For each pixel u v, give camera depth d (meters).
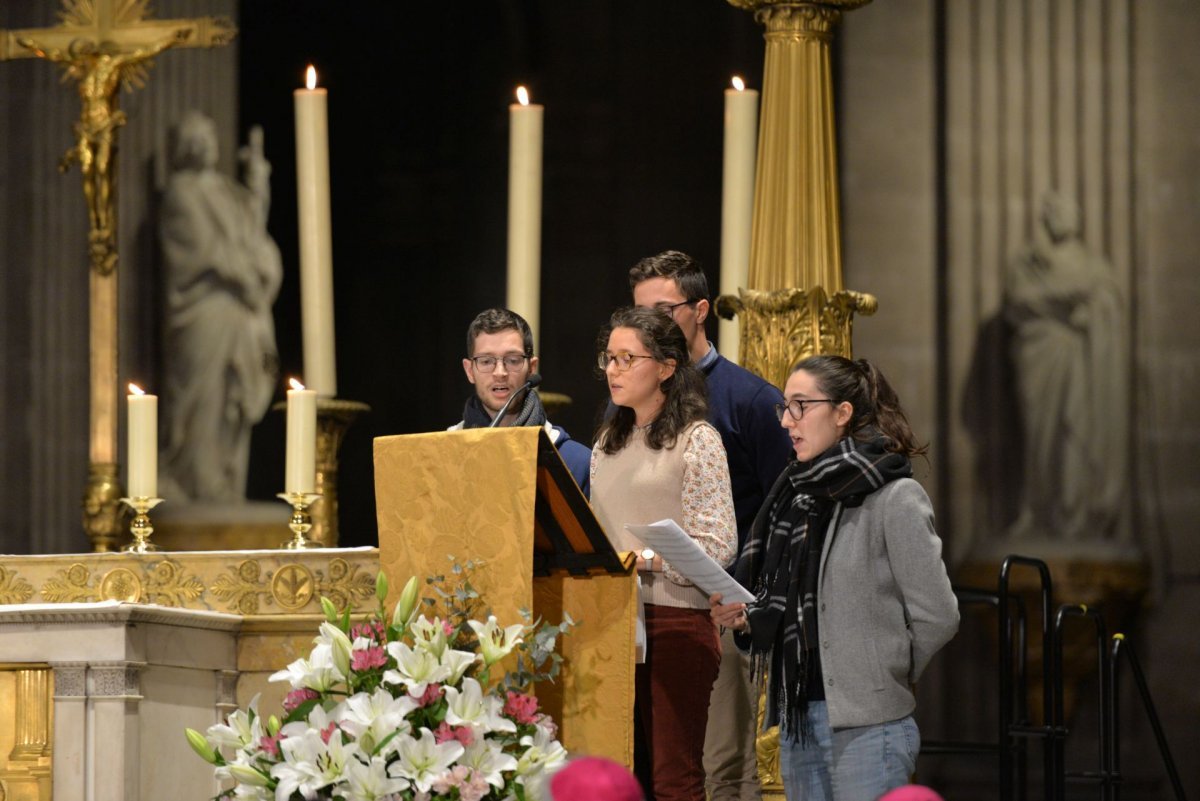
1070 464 11.78
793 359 6.57
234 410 11.64
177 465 11.59
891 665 4.79
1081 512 11.76
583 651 4.86
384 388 13.11
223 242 11.73
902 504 4.77
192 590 5.86
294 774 4.48
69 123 11.80
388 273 13.19
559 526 4.86
